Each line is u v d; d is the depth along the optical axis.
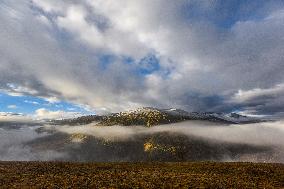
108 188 41.38
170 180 46.84
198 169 58.44
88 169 55.69
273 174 56.41
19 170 51.97
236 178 51.00
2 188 39.78
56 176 47.53
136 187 42.59
